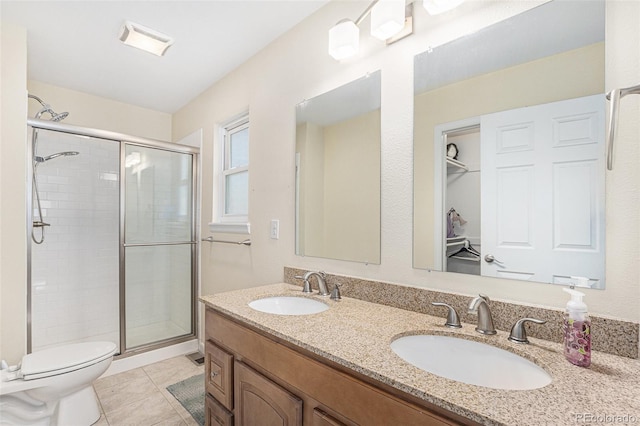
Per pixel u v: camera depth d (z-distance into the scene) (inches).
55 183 104.0
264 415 42.6
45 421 65.0
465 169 46.2
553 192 38.6
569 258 37.3
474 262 44.9
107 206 113.0
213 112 104.8
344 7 62.6
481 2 45.2
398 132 53.7
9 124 72.7
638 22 33.8
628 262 33.6
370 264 57.0
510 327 39.8
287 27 74.7
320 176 66.7
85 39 78.8
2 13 68.6
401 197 53.1
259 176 83.4
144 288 108.4
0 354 71.4
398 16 48.2
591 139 36.2
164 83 104.6
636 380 27.8
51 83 103.9
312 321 44.4
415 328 41.4
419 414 26.5
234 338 49.4
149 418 70.5
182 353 108.0
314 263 67.5
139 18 70.8
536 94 40.2
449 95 48.0
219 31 75.9
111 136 99.0
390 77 55.0
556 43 39.0
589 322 31.0
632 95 33.8
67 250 107.2
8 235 72.8
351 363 31.5
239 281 90.3
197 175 115.2
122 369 95.5
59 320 106.0
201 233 111.7
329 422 33.4
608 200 34.9
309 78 69.9
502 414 22.7
